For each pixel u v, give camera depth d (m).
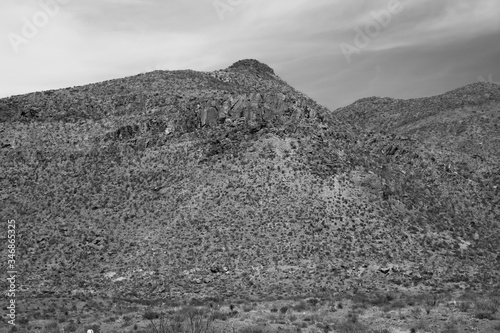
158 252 65.62
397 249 64.06
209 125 86.94
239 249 63.28
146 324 36.53
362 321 35.81
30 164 91.81
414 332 32.72
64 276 64.50
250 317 37.81
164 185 78.31
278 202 69.12
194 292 57.38
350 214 68.06
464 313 36.03
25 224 76.12
